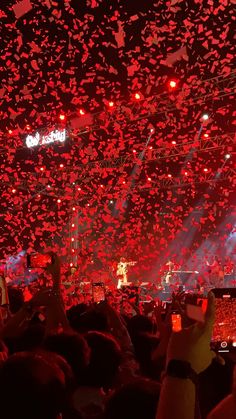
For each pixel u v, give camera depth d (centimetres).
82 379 235
